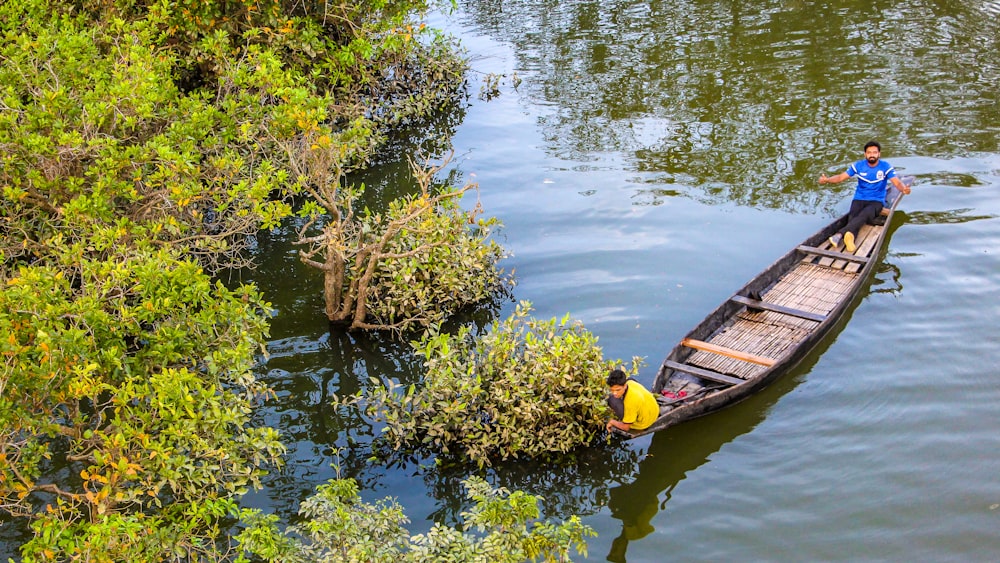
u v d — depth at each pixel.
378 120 18.27
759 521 8.80
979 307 11.92
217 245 11.89
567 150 17.61
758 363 10.72
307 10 16.00
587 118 18.98
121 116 11.12
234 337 9.30
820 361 11.14
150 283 8.65
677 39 23.14
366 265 13.01
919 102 18.28
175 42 15.05
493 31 25.05
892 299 12.28
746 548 8.49
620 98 19.83
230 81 13.23
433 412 10.18
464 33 24.97
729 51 21.91
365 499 9.45
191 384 8.14
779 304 12.15
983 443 9.55
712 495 9.20
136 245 10.61
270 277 14.06
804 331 11.61
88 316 8.08
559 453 9.91
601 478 9.62
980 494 8.87
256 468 10.01
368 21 16.64
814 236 13.46
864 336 11.55
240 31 15.03
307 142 11.72
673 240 14.11
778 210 14.80
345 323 12.63
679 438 10.02
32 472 8.14
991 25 22.31
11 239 11.29
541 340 10.24
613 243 14.16
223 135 12.41
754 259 13.45
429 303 12.61
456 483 9.67
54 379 7.78
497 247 13.16
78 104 11.38
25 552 7.02
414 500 9.45
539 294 12.98
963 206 14.47
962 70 19.70
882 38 21.92
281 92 11.34
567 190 16.00
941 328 11.56
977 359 10.90
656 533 8.79
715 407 10.21
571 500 9.36
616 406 9.50
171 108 12.05
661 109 19.05
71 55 11.51
